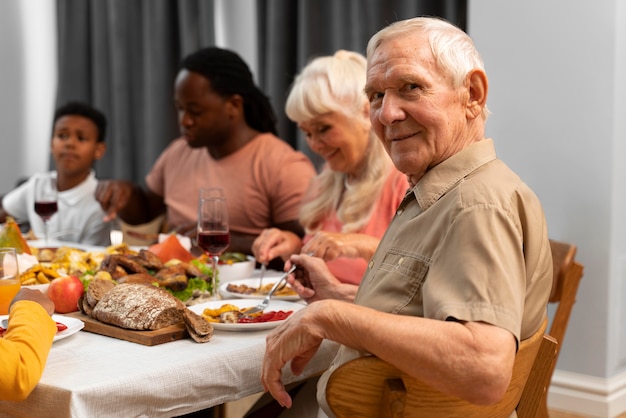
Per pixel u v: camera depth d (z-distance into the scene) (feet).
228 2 14.11
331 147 7.56
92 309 5.64
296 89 7.60
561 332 7.35
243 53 14.05
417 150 4.53
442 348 3.78
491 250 3.93
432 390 4.01
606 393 9.04
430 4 11.14
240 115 10.17
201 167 10.61
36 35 16.76
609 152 8.85
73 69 15.34
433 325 3.84
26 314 4.54
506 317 3.82
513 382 4.22
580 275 7.38
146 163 14.35
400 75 4.43
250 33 13.92
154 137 14.12
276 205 10.02
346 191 7.84
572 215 9.15
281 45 12.52
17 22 16.85
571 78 9.05
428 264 4.25
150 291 5.43
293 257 6.32
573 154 9.09
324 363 5.41
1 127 16.94
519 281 3.99
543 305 4.36
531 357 4.29
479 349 3.76
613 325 9.11
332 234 6.72
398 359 3.87
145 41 14.20
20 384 4.20
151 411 4.53
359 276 7.55
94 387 4.25
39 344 4.39
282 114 12.59
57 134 11.28
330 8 12.12
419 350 3.81
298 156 10.21
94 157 11.55
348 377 4.13
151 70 14.05
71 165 11.22
